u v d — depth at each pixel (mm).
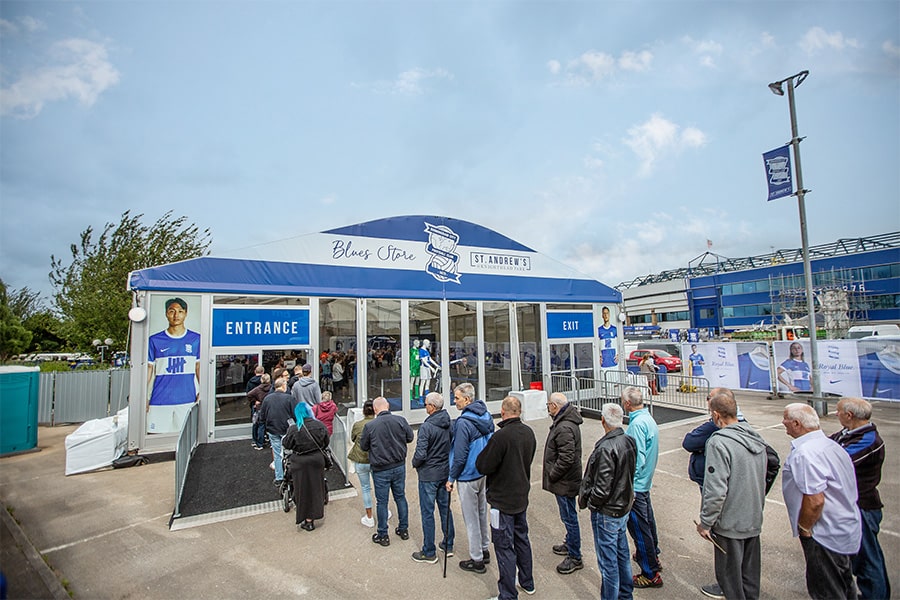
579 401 14602
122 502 6672
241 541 5324
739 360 16562
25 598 4070
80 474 8258
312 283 11320
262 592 4270
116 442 8891
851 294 39875
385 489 5180
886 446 9031
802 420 3494
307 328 11156
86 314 22281
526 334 14422
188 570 4688
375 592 4238
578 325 15391
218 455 8875
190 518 5941
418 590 4258
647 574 4211
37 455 10469
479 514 4617
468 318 13492
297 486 5516
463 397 4742
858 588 3711
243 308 10469
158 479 7812
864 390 13359
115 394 15594
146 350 9469
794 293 43438
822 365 14352
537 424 12086
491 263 14047
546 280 14969
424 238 13016
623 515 3748
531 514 6035
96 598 4191
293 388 8438
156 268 9703
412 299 12570
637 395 4535
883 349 13047
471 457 4508
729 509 3480
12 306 27031
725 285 55031
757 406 13898
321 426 5691
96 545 5277
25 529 5668
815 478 3295
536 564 4684
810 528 3373
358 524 5766
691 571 4500
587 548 5051
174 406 9586
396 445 5207
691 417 12344
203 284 10055
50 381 14930
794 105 12812
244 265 10594
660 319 64062
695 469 4188
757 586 3486
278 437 7113
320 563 4789
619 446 3793
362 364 11766
